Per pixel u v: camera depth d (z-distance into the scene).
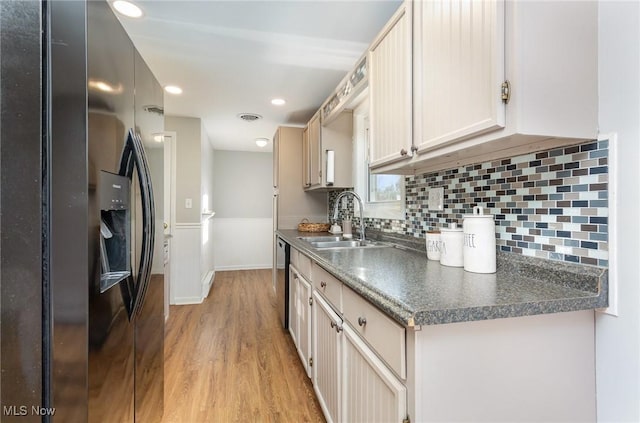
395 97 1.43
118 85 1.06
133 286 1.18
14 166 0.75
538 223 1.07
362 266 1.32
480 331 0.81
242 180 5.76
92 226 0.88
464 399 0.80
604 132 0.88
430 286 0.97
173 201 3.71
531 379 0.85
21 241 0.75
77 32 0.84
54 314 0.78
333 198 3.58
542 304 0.82
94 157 0.90
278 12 1.73
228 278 5.02
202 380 2.04
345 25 1.85
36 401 0.76
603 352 0.88
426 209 1.76
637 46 0.82
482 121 0.92
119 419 1.07
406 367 0.81
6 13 0.74
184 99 3.07
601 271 0.88
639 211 0.81
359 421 1.12
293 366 2.22
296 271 2.39
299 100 3.09
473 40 0.96
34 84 0.76
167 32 1.92
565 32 0.87
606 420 0.87
